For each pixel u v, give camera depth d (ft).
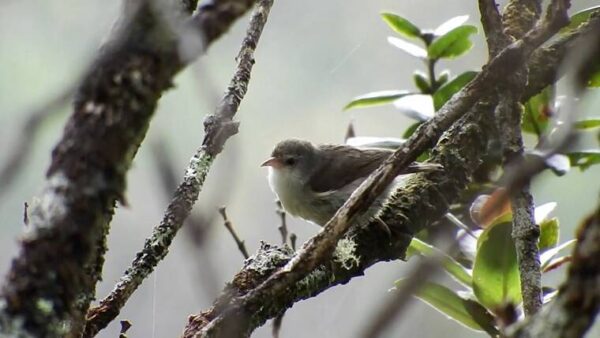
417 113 18.44
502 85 17.62
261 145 19.47
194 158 17.58
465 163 18.29
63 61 18.66
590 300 9.80
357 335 9.09
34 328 9.79
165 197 13.05
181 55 9.76
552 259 18.22
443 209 18.28
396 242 18.21
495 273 18.07
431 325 18.60
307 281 18.11
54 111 10.32
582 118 18.31
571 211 18.98
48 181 9.93
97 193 9.84
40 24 18.67
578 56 11.10
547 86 18.29
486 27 17.56
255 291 14.71
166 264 19.16
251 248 19.36
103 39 10.05
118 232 19.17
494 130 18.31
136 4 9.81
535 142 18.39
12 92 18.65
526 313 16.39
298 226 19.42
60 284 9.94
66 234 9.83
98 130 9.78
